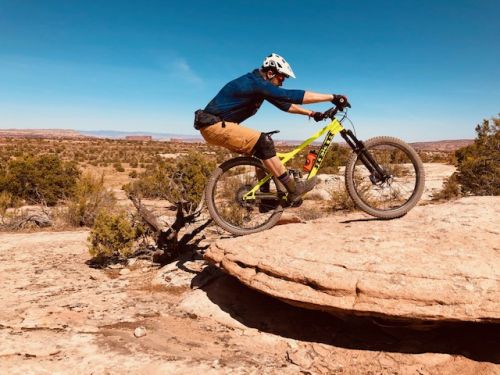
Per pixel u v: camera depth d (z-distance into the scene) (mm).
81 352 4000
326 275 4125
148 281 6430
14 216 13938
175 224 7699
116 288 6156
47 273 7277
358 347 4215
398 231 4770
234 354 4164
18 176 20266
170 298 5641
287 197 5227
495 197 5691
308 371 3896
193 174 12859
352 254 4328
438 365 3822
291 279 4305
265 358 4121
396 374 3803
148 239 9133
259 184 5355
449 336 4094
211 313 5051
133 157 64438
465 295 3582
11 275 7188
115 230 7836
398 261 4062
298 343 4371
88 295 5770
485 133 15047
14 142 100375
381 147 5227
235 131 4930
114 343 4215
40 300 5664
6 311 5168
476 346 3904
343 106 4875
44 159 20984
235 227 5562
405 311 3693
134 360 3891
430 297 3654
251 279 4645
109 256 8023
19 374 3562
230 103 4895
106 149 87250
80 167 47250
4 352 3920
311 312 4863
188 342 4363
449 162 28609
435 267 3871
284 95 4762
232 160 5398
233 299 5309
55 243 9930
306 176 5223
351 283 3969
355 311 3900
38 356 3900
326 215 13383
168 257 7578
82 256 8602
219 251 5340
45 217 13492
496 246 4078
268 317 4898
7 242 10141
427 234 4559
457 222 4762
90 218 13359
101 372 3668
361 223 5320
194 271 6480
